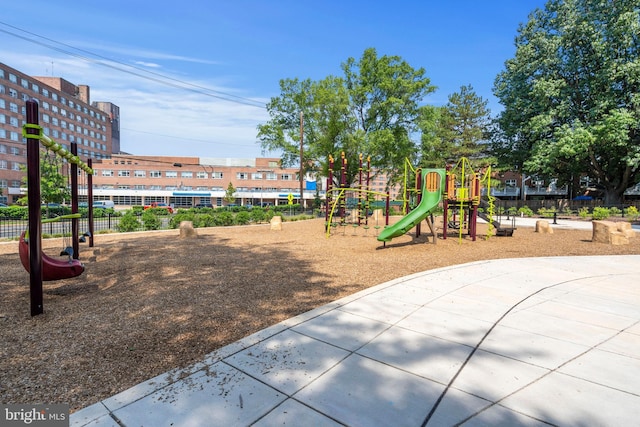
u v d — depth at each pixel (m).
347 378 3.16
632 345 3.93
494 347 3.85
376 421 2.54
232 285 6.62
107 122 100.81
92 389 3.02
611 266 8.60
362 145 29.36
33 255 4.86
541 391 2.97
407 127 33.88
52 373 3.29
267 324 4.61
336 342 3.95
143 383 3.05
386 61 32.16
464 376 3.21
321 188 58.28
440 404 2.76
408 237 14.67
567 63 34.72
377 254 10.41
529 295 5.95
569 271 7.96
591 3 32.84
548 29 37.47
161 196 66.25
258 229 18.52
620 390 2.99
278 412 2.64
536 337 4.14
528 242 13.32
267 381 3.10
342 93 29.75
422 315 4.88
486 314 4.95
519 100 37.22
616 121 29.09
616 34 30.58
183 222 14.88
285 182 69.56
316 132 33.22
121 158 66.88
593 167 37.62
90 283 6.87
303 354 3.64
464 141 46.97
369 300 5.59
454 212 18.22
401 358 3.56
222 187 69.06
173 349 3.82
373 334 4.19
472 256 10.22
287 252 10.71
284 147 35.09
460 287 6.45
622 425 2.52
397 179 36.69
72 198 8.97
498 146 43.62
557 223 24.02
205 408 2.69
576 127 32.50
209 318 4.82
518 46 39.19
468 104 48.38
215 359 3.52
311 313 4.93
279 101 35.53
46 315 4.92
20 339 4.08
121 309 5.18
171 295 5.93
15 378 3.20
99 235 15.36
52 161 22.03
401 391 2.95
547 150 33.69
